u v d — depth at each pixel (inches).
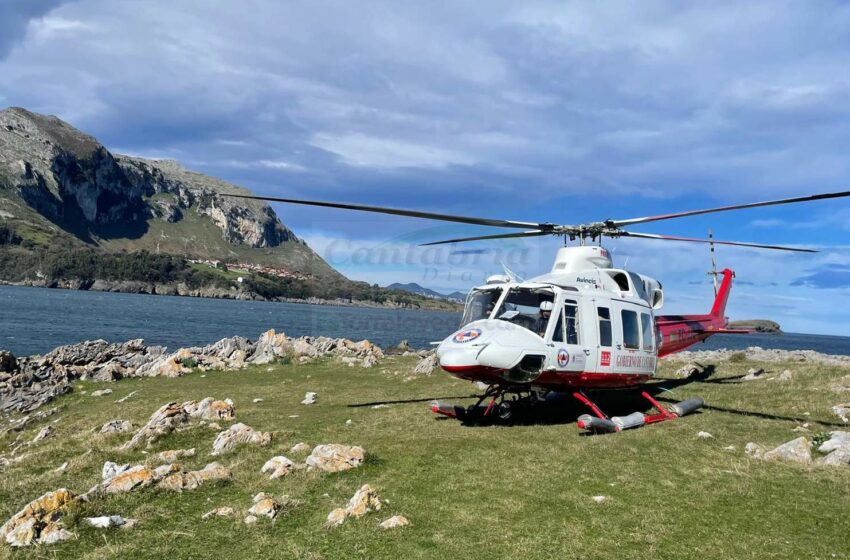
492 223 474.0
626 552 231.9
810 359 959.6
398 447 391.2
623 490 304.7
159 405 617.3
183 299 7687.0
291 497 291.0
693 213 460.8
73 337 2110.0
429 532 249.4
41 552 232.4
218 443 402.6
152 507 279.6
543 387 483.5
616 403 565.9
